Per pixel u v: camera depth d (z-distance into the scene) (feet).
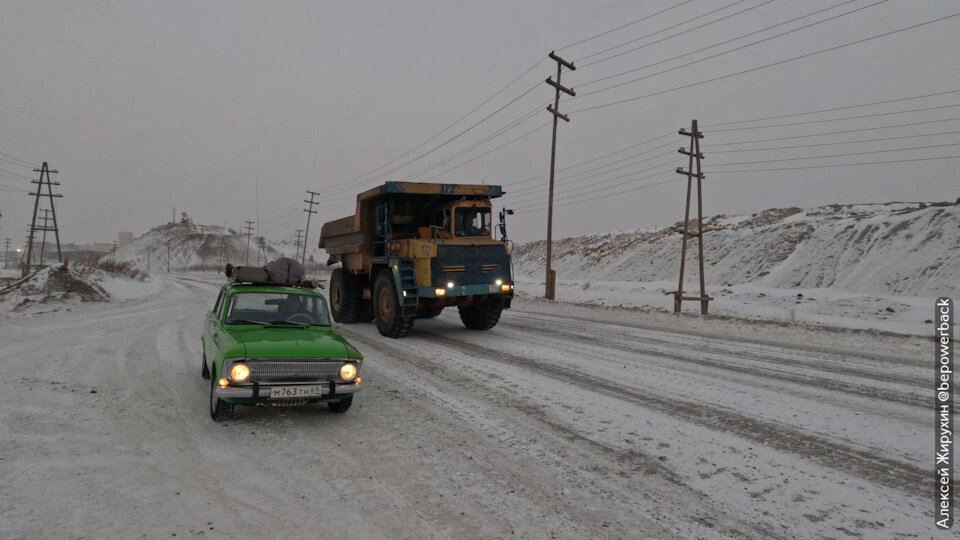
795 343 36.35
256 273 23.68
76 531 10.77
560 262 246.06
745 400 21.72
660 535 10.98
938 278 85.15
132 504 12.08
